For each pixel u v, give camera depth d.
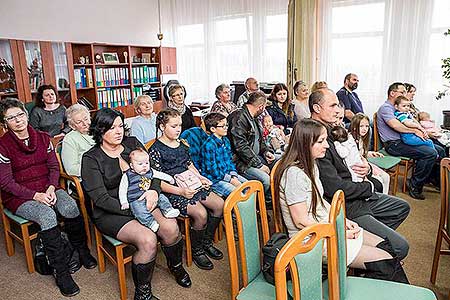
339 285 1.37
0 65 4.46
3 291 2.22
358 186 2.10
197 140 2.73
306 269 1.14
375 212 2.33
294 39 5.43
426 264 2.42
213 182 2.60
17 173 2.33
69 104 5.24
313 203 1.67
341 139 2.37
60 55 5.07
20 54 4.57
